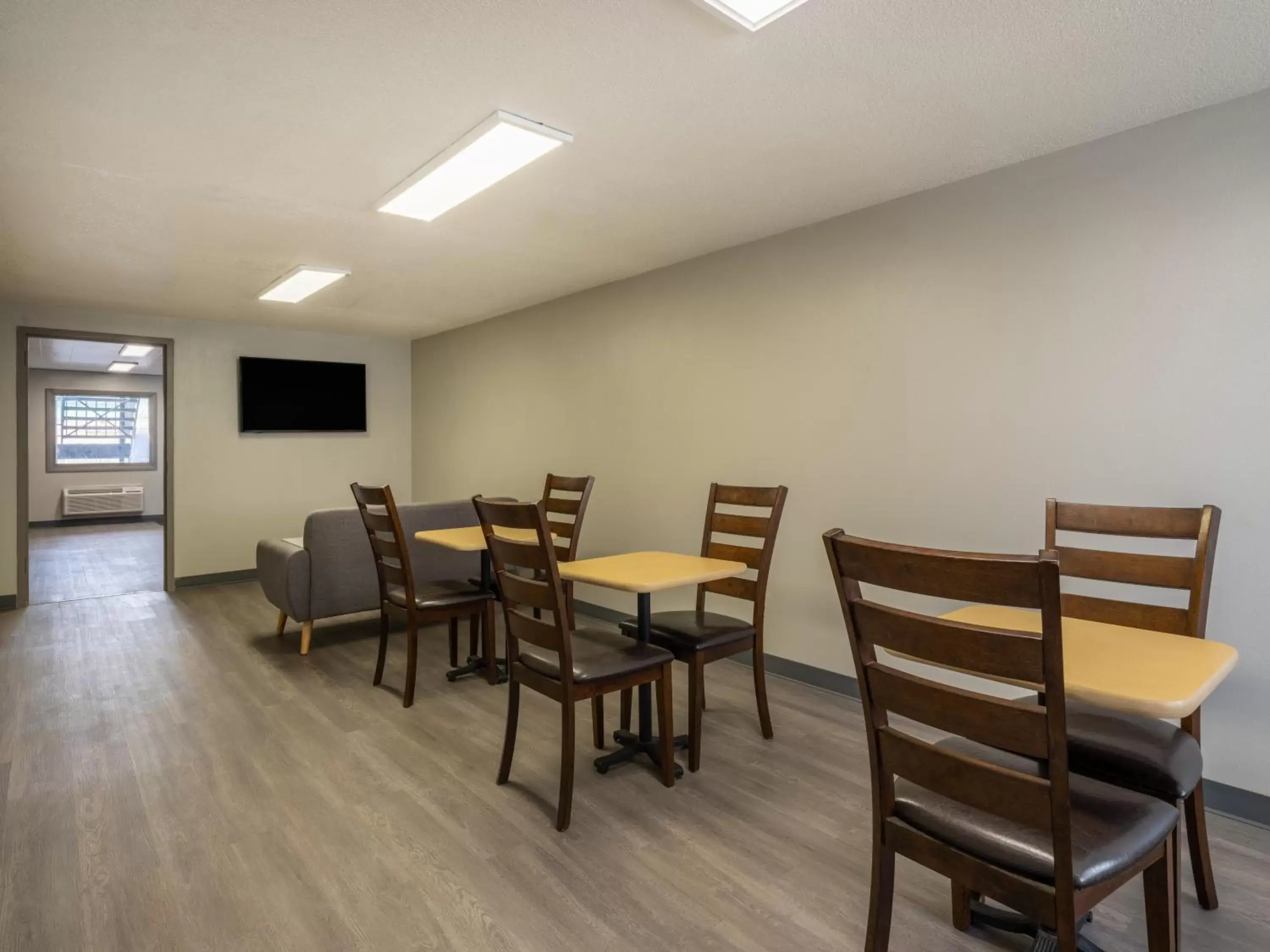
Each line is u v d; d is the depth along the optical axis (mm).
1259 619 2105
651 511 4207
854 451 3146
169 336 5621
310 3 1613
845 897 1765
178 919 1670
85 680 3412
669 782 2336
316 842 2002
